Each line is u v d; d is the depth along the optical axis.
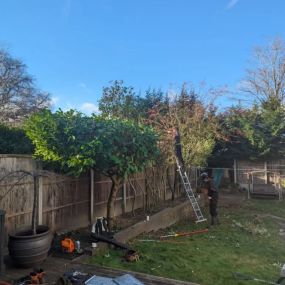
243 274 6.77
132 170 8.66
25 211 7.27
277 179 22.17
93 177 9.77
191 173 17.73
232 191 22.34
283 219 13.90
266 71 29.67
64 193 8.58
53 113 8.54
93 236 7.68
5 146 9.48
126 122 8.93
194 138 16.69
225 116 22.70
